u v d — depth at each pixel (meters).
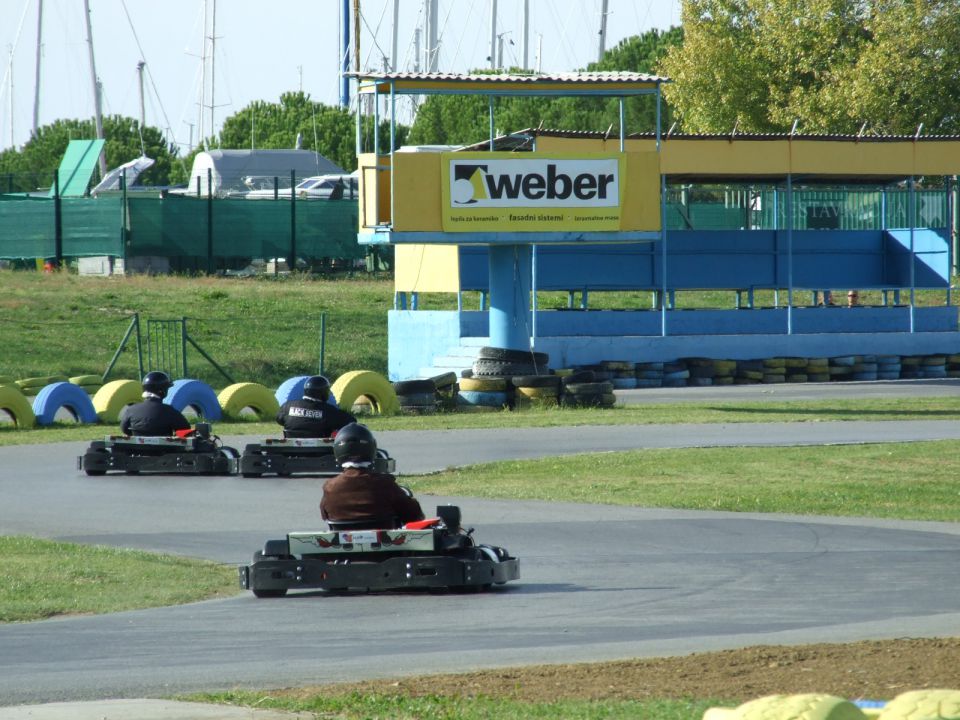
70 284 179.38
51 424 99.19
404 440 87.44
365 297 181.50
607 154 110.56
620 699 27.44
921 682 27.97
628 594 41.41
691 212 167.62
